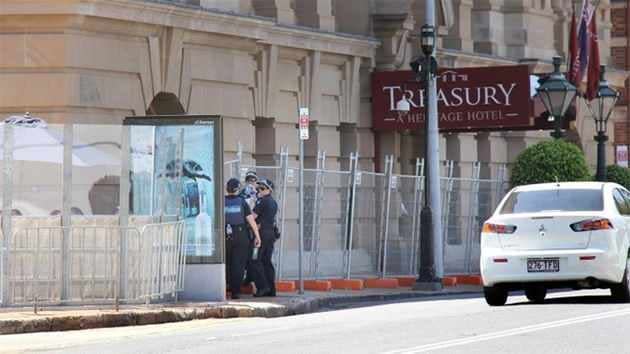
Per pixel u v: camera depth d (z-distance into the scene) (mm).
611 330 25625
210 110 44844
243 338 26109
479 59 61500
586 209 33125
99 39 40281
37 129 32094
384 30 54438
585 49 63375
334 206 44250
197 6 42938
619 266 32688
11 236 31359
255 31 46469
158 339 26797
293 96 50594
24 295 31422
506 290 33625
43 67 39500
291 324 29547
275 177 41625
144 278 32125
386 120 54344
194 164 33844
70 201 32031
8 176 31391
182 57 43344
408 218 47594
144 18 41188
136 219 32438
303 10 51719
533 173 50906
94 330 29500
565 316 28812
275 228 37844
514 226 32938
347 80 53438
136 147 32812
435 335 25375
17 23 39375
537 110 54094
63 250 31703
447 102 53594
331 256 44156
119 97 40938
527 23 65188
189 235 33969
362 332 26328
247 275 37375
